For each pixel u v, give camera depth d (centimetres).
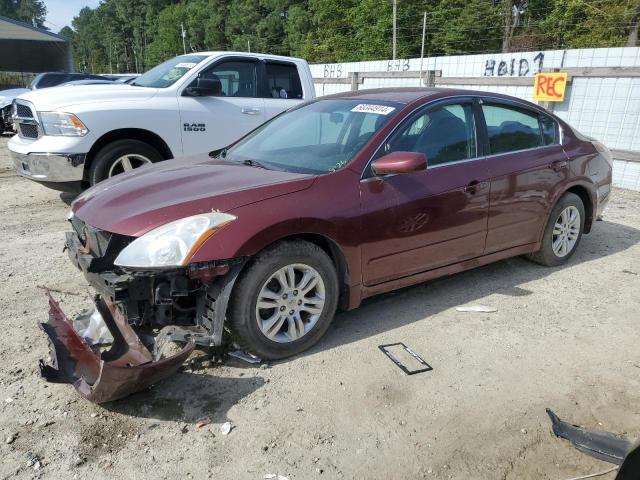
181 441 267
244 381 316
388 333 378
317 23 5231
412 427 281
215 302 305
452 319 402
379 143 372
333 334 375
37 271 481
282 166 384
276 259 318
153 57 9156
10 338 363
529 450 266
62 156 616
